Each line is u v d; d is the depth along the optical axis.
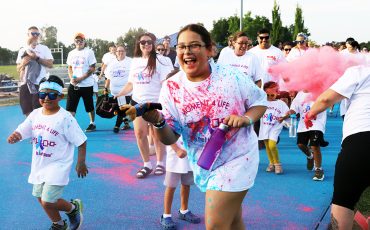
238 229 3.29
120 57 9.72
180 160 4.22
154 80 6.09
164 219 4.28
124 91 6.37
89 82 9.46
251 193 5.42
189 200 5.10
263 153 7.68
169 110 2.99
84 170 4.14
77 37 9.18
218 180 2.93
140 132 5.96
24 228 4.31
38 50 8.52
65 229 4.09
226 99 2.89
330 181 5.96
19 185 5.74
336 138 9.21
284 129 10.29
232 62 6.60
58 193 3.92
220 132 2.79
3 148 8.05
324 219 4.53
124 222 4.45
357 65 3.33
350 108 3.22
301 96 6.04
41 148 3.94
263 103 3.01
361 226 3.94
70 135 4.02
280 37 49.16
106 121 11.70
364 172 3.05
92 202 5.06
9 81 20.53
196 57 2.82
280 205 4.97
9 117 12.32
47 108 4.00
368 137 3.07
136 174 6.12
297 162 7.09
